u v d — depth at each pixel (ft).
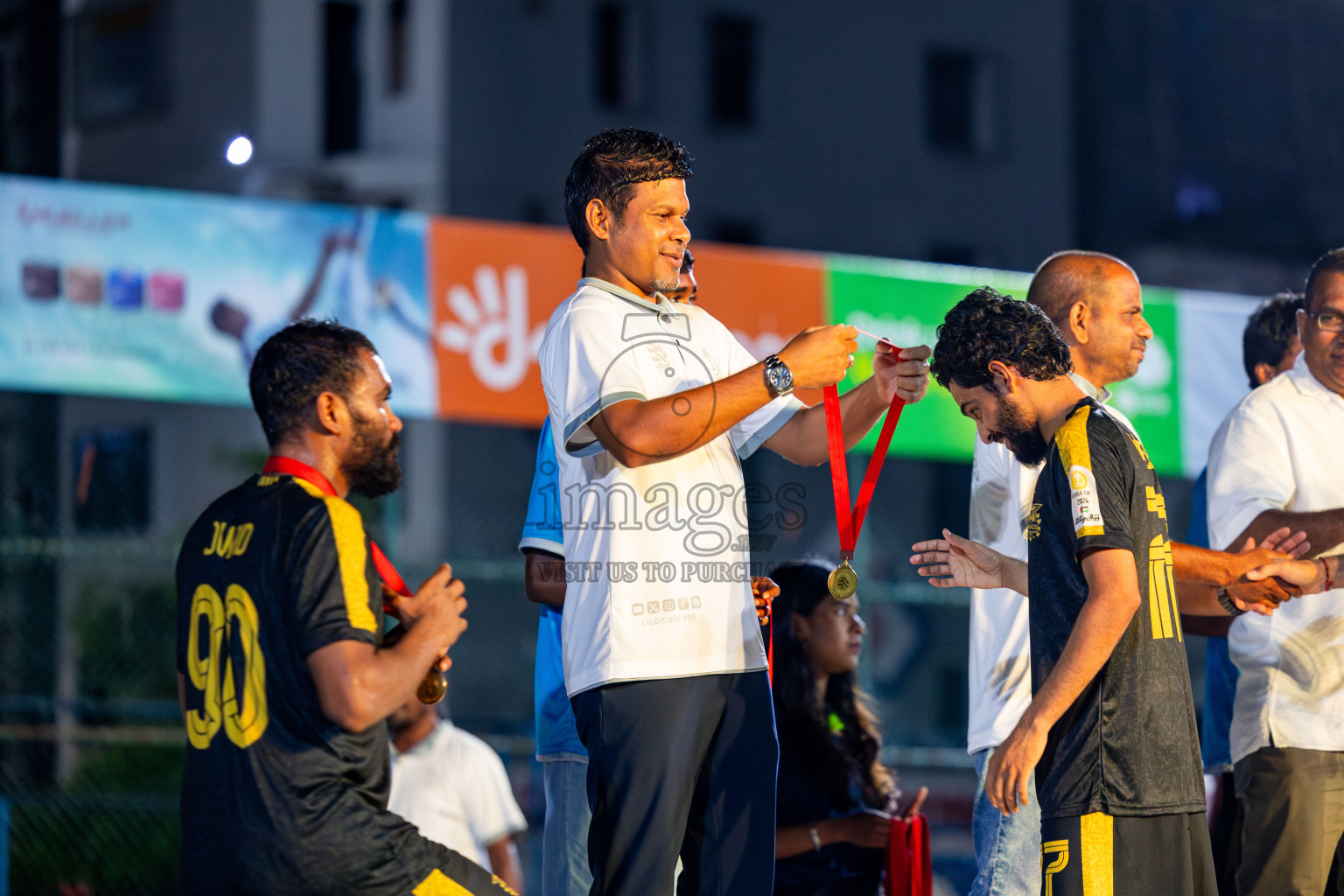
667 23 248.32
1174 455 90.17
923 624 231.30
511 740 88.02
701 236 250.16
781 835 45.03
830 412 34.71
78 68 209.67
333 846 29.60
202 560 31.14
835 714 47.91
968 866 109.29
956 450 88.89
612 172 33.47
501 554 192.75
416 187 219.61
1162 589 32.83
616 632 31.48
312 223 82.12
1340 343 41.68
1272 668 40.75
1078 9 276.82
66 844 86.79
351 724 29.43
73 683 108.78
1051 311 41.29
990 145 272.51
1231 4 273.33
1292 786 40.11
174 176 208.03
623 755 31.32
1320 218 271.08
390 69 220.64
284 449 31.83
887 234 263.49
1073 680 30.91
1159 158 270.67
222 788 29.99
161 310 78.64
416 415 82.58
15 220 76.13
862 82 264.93
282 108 212.64
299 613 29.73
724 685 32.35
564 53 236.63
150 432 159.63
